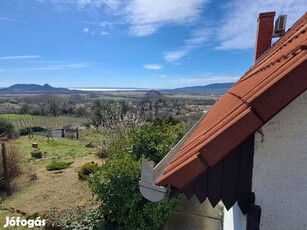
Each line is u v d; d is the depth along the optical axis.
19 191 7.70
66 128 27.36
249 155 1.20
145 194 1.20
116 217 4.87
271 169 1.19
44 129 28.39
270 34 6.50
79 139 21.66
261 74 1.71
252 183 1.21
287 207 1.19
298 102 1.13
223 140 0.97
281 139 1.16
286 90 0.91
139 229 4.72
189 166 1.00
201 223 5.40
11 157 8.73
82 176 8.42
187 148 1.32
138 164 4.93
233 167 1.21
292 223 1.19
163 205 4.80
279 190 1.19
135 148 6.22
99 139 12.80
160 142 6.53
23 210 6.29
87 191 7.31
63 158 12.34
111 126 11.73
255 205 1.20
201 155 0.99
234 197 1.22
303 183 1.17
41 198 6.99
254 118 0.94
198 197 1.23
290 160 1.17
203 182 1.23
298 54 1.05
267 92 0.93
